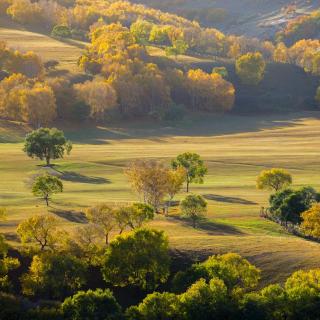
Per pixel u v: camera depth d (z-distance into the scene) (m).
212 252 153.88
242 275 134.62
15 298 130.62
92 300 123.19
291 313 121.44
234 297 126.75
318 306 121.31
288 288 129.25
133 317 121.12
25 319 122.19
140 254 142.50
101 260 146.12
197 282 126.25
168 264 144.75
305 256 151.62
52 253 141.88
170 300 123.19
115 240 145.25
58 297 138.88
